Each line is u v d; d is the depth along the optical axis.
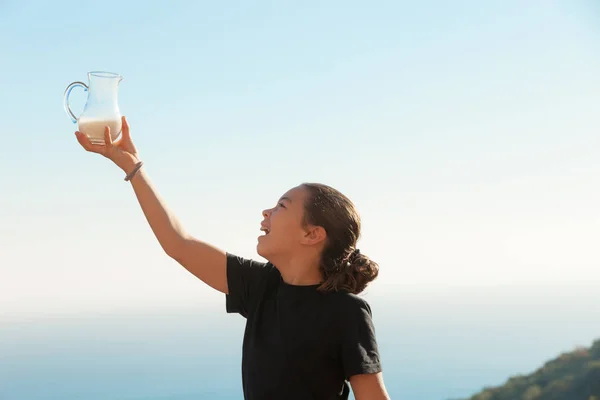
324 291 1.39
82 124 1.50
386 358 110.69
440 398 87.50
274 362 1.36
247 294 1.49
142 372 121.88
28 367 131.50
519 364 100.81
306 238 1.44
